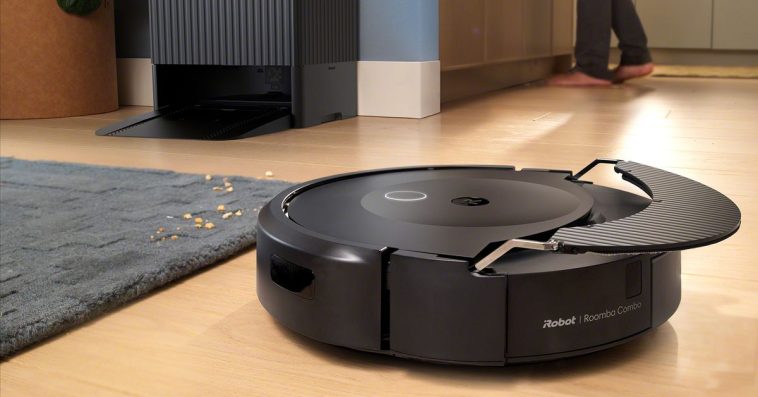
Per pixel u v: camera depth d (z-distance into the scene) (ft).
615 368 2.12
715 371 2.10
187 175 4.97
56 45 8.89
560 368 2.12
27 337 2.31
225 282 2.96
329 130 7.68
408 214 2.46
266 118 7.68
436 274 2.00
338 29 8.40
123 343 2.36
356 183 3.00
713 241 1.98
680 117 8.61
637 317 2.13
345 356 2.22
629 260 2.08
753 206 4.21
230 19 7.86
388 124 8.14
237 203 4.12
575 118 8.56
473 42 10.57
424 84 8.75
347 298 2.13
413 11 8.57
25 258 3.10
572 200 2.61
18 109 8.82
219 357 2.25
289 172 5.33
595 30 12.98
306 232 2.30
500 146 6.54
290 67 8.14
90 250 3.21
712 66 17.43
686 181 2.64
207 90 8.65
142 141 6.97
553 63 15.64
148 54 10.23
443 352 2.02
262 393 2.01
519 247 1.96
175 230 3.51
